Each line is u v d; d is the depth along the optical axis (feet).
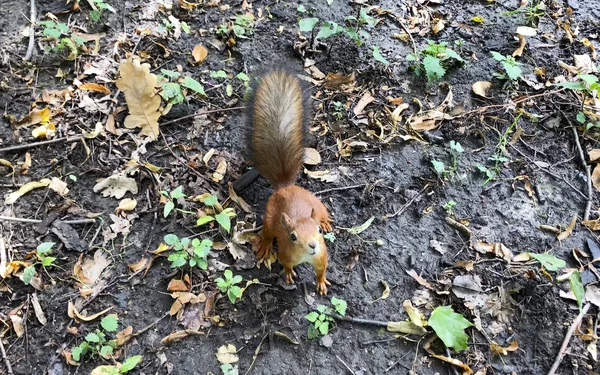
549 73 2.97
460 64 3.00
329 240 2.29
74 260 2.23
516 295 2.15
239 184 2.47
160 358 2.00
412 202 2.46
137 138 2.64
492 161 2.61
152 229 2.34
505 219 2.41
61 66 2.88
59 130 2.63
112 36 3.05
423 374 1.97
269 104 2.31
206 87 2.88
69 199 2.41
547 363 1.98
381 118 2.77
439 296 2.16
